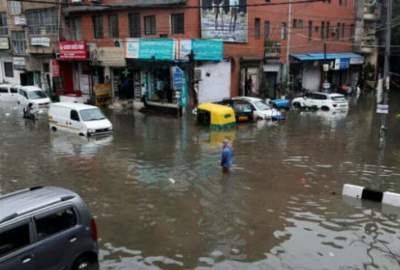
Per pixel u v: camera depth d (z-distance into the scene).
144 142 21.28
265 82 37.22
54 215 7.45
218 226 11.06
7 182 14.99
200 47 29.64
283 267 8.96
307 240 10.27
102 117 23.72
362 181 15.01
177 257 9.38
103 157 18.33
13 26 43.31
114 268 8.87
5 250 6.73
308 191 13.85
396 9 50.56
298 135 23.31
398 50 51.59
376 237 10.48
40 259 7.14
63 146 20.48
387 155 18.78
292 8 38.75
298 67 41.81
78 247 7.78
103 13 35.66
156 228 10.93
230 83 33.84
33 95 34.34
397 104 37.78
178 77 29.39
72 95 37.56
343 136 23.11
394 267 8.99
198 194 13.55
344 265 9.07
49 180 15.16
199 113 26.12
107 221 11.39
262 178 15.27
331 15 44.50
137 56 32.16
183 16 30.89
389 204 12.65
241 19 33.50
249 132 24.05
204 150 19.56
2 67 47.75
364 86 49.53
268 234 10.60
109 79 35.72
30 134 23.53
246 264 9.08
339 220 11.51
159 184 14.58
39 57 42.03
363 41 48.81
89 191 13.89
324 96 33.50
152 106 31.53
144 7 32.50
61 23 38.34
